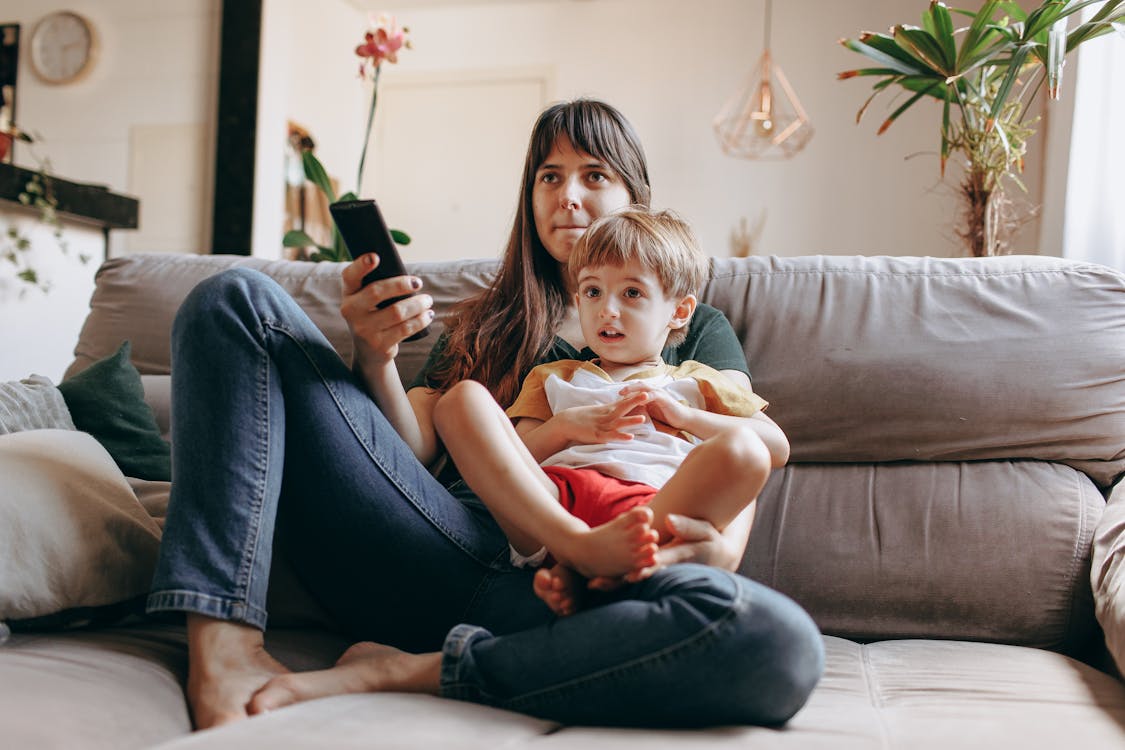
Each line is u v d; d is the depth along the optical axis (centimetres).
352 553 118
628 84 606
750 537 153
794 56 582
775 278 169
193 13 498
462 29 631
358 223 120
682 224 145
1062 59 214
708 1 595
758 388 161
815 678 92
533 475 111
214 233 489
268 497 111
